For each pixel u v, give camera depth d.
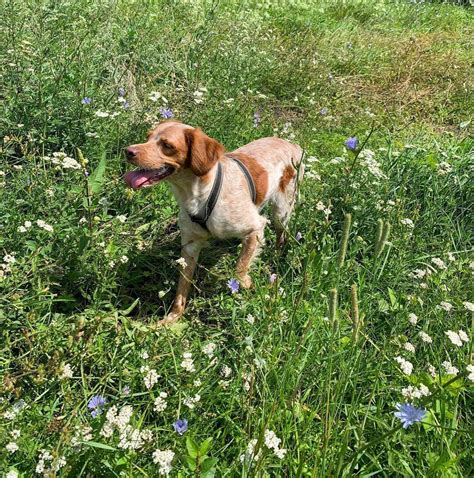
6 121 1.70
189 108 2.14
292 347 1.13
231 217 1.40
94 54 2.17
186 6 3.13
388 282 1.44
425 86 3.10
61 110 1.77
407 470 0.91
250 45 2.84
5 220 1.40
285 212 1.65
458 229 1.70
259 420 0.98
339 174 1.78
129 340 1.15
